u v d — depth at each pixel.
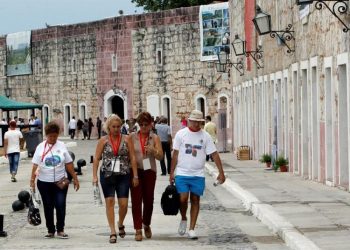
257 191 26.61
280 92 38.25
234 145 60.19
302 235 16.62
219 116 58.66
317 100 29.41
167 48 76.19
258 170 37.75
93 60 85.69
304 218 19.34
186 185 17.77
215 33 70.69
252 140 48.41
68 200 26.31
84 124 86.12
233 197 26.77
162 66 76.94
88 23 85.94
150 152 17.88
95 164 17.69
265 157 39.44
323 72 28.30
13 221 21.44
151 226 19.86
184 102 74.88
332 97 26.92
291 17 34.41
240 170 38.06
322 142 28.84
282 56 37.00
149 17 78.06
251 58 48.47
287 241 16.70
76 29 87.62
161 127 38.16
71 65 88.88
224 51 58.38
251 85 48.84
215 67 71.31
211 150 17.84
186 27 73.88
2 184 34.72
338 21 25.64
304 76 32.12
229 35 67.19
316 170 30.31
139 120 17.98
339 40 25.64
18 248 16.80
